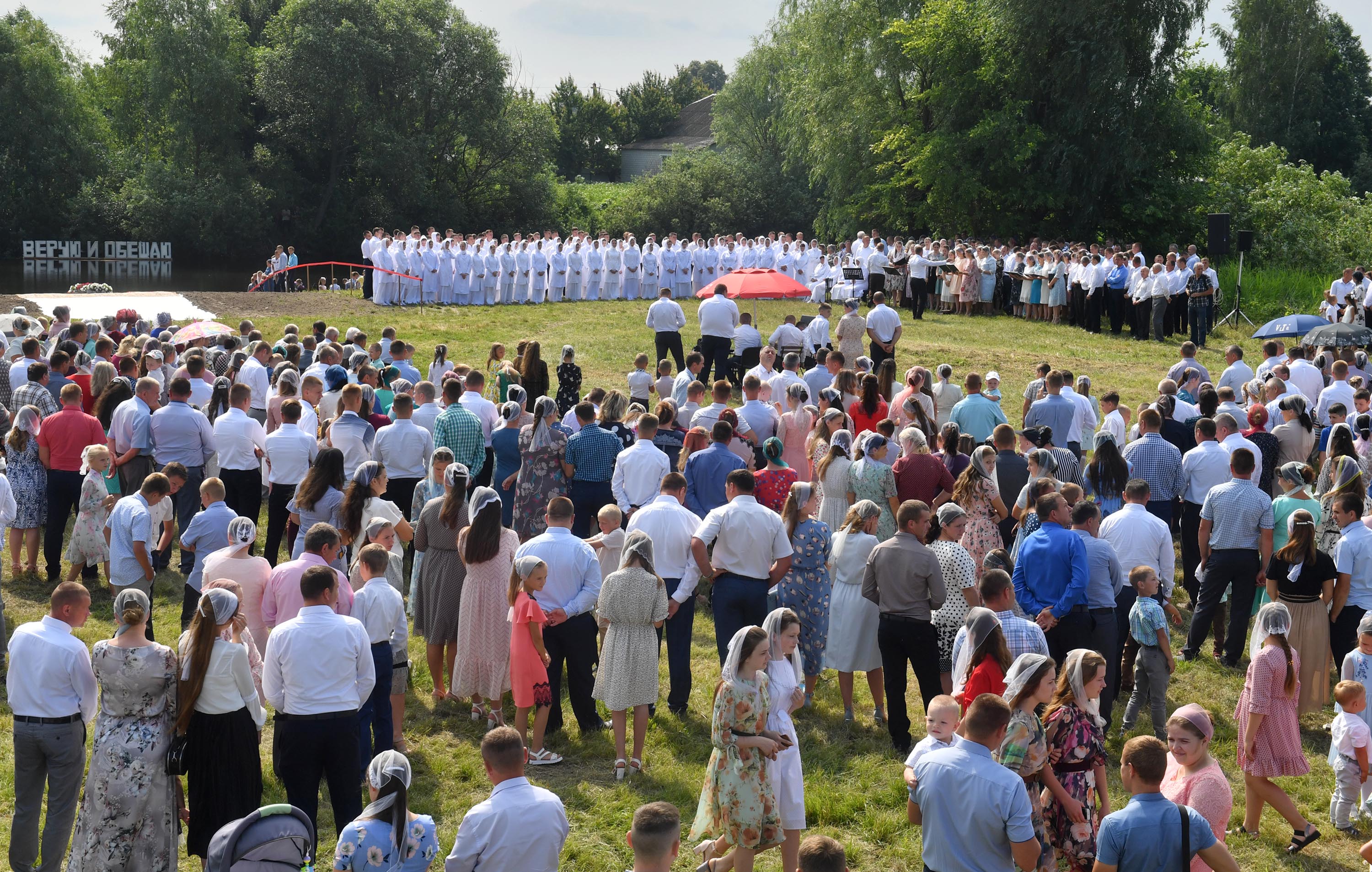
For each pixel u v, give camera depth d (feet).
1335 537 29.66
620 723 24.91
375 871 15.71
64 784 19.83
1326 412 45.57
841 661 27.55
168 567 37.27
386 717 24.11
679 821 15.64
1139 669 27.20
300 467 34.55
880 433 33.78
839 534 27.91
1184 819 15.55
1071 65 114.32
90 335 55.83
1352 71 231.09
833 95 136.36
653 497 32.58
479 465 36.70
